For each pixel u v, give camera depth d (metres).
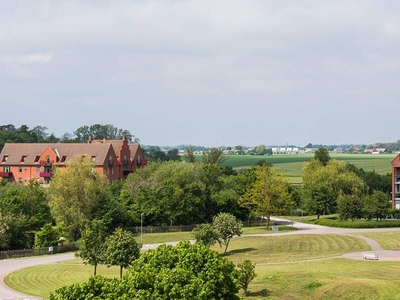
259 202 126.19
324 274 62.31
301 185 194.38
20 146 180.12
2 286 71.31
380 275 60.97
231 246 98.38
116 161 175.75
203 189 136.12
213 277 42.56
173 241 113.56
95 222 72.50
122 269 75.62
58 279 75.25
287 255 84.88
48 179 172.88
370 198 128.25
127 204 132.62
